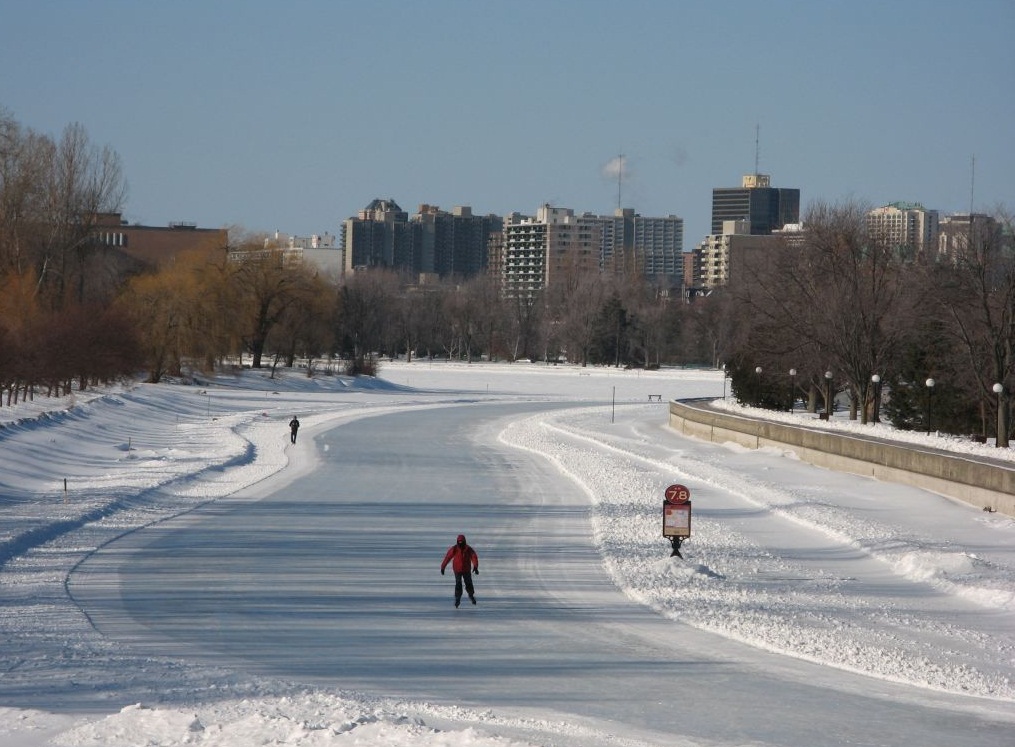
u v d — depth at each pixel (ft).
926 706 144.56
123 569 239.30
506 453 543.80
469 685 152.97
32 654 157.79
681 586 228.84
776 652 175.22
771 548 279.28
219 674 150.71
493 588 229.45
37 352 604.08
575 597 220.84
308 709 128.06
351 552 269.64
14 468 382.83
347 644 178.29
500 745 110.52
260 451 523.29
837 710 141.49
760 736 128.16
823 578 240.73
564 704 142.82
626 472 449.48
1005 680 159.33
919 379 568.41
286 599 213.87
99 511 311.27
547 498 380.17
